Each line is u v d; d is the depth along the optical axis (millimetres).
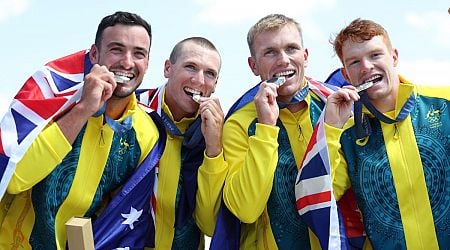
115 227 4441
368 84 4148
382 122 4238
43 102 4211
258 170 4230
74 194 4297
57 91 4738
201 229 4766
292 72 4512
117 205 4453
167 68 5086
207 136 4488
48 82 4742
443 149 4113
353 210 4449
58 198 4258
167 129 4891
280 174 4480
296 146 4535
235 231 4543
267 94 4328
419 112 4215
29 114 4188
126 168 4520
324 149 4199
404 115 4180
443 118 4164
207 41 4984
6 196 4348
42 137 4082
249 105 4703
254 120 4578
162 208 4820
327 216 4168
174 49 4969
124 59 4297
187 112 4895
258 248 4574
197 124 4863
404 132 4180
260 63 4578
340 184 4328
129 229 4504
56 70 4840
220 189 4484
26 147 4047
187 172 4840
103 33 4352
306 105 4590
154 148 4641
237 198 4285
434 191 4090
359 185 4215
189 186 4805
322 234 4180
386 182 4137
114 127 4387
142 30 4371
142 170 4555
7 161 4020
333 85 5133
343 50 4266
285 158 4504
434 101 4227
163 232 4828
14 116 4188
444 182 4082
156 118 4781
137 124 4602
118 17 4348
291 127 4582
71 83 4832
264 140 4277
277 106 4383
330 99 4234
